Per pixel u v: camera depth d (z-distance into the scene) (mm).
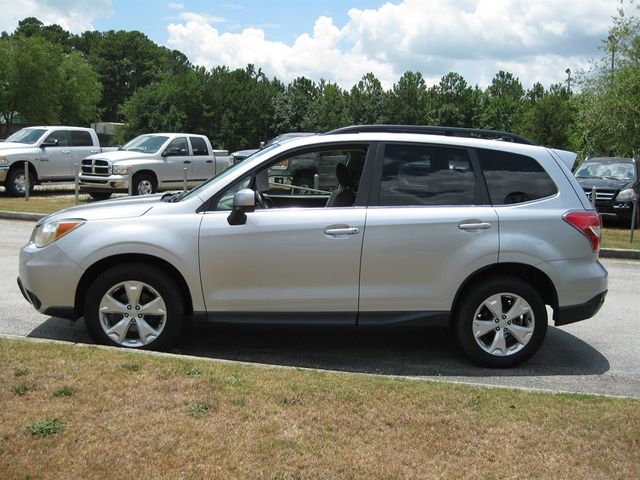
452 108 80750
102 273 5355
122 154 18375
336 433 3684
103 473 3156
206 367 4625
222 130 70938
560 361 5926
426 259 5395
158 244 5281
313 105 76188
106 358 4695
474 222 5426
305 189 6559
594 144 33094
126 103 75188
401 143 5586
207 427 3666
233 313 5406
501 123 83500
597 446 3660
